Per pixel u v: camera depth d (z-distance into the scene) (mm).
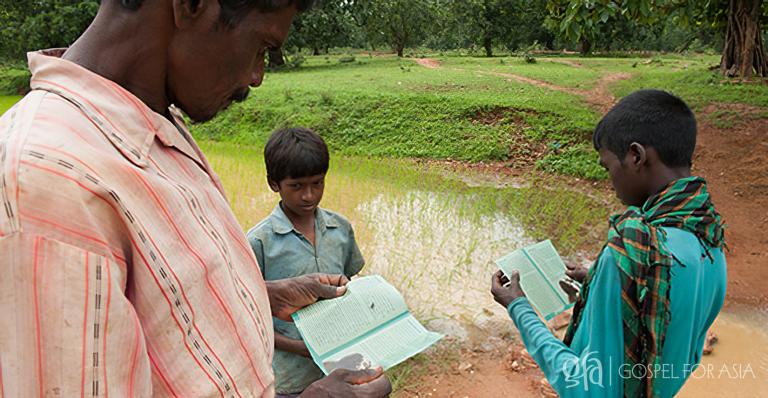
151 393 801
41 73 846
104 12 936
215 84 1008
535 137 10117
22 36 20422
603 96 13523
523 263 2322
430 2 39438
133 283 796
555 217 6809
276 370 2488
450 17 41250
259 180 7535
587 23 7133
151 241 792
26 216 671
